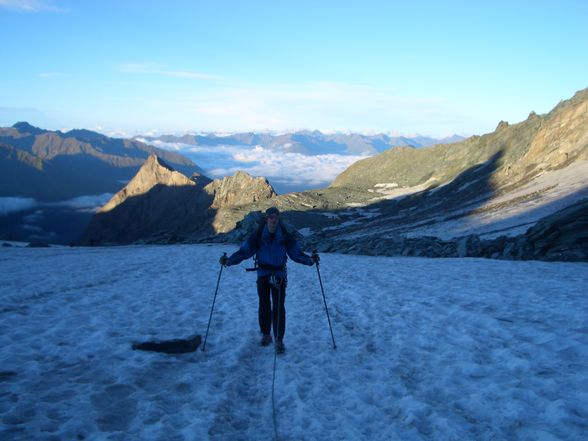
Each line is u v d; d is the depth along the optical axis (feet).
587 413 17.19
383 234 254.88
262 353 27.61
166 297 43.57
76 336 28.45
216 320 35.22
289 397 20.92
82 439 15.75
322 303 42.57
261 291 28.12
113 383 20.90
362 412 19.16
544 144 319.47
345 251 119.85
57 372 22.08
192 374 22.79
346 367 24.85
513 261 78.84
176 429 17.15
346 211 535.60
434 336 29.35
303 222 471.21
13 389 19.54
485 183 358.23
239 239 162.91
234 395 20.99
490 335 28.55
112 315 34.81
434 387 21.26
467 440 16.28
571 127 299.58
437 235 189.37
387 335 30.58
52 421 16.75
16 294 40.42
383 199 590.55
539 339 26.66
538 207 185.16
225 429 17.58
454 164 645.51
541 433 15.92
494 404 18.70
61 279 52.06
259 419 19.01
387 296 44.14
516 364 22.84
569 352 24.07
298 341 30.09
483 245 97.35
